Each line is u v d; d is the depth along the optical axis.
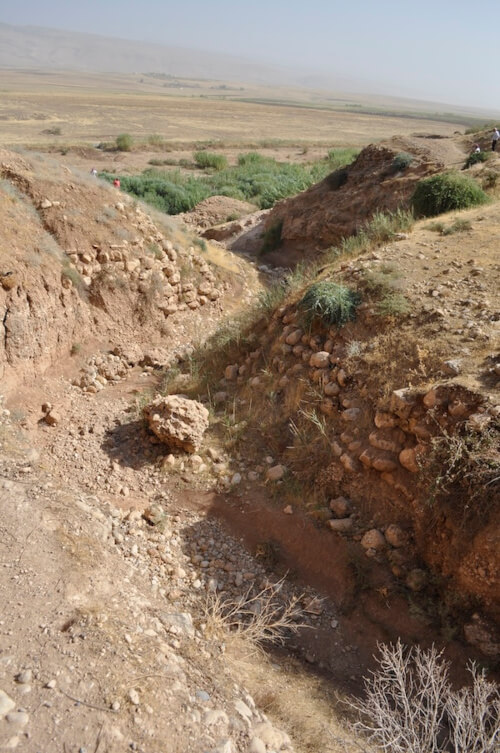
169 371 9.62
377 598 5.39
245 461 7.16
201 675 4.17
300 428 7.24
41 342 8.56
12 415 7.55
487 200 12.68
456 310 7.30
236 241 19.47
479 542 4.92
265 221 19.59
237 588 5.61
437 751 3.66
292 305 8.91
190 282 12.21
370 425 6.49
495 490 4.94
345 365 7.21
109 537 5.73
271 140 58.16
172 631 4.62
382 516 5.94
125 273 10.70
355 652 5.07
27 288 8.48
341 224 16.47
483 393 5.62
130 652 4.07
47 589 4.54
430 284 8.09
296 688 4.52
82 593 4.61
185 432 7.10
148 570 5.52
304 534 6.09
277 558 5.95
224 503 6.60
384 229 11.14
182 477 6.94
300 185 25.86
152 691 3.76
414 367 6.60
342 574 5.66
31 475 6.44
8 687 3.61
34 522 5.35
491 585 4.84
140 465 7.16
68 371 9.10
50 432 7.61
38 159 11.66
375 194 16.34
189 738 3.50
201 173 38.78
